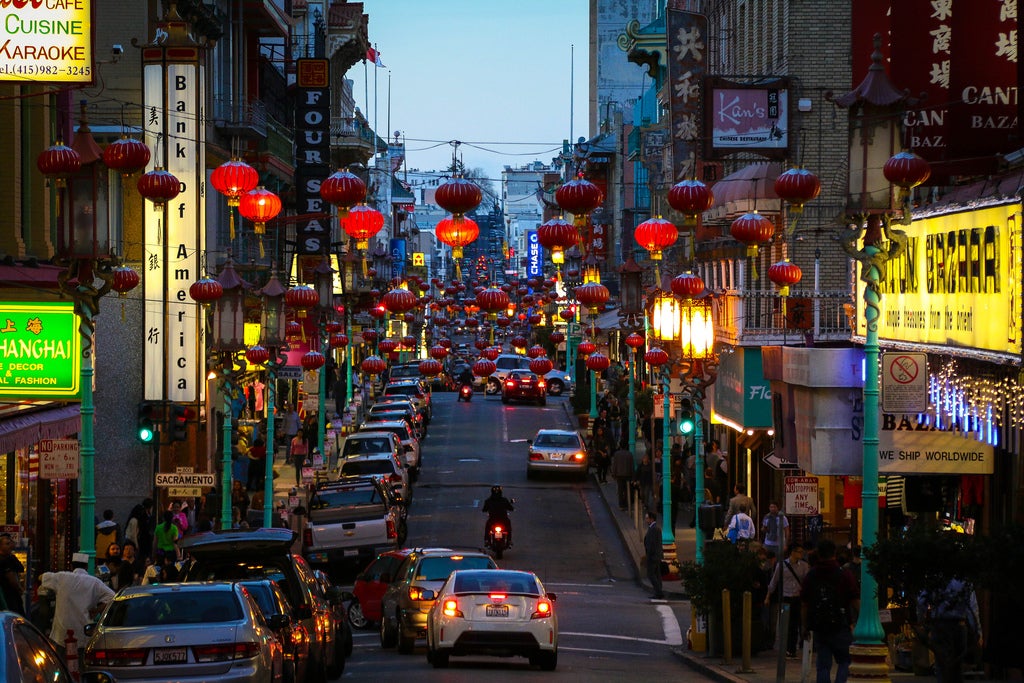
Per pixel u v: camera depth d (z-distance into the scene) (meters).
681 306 65.69
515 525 88.75
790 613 47.09
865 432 35.81
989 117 42.38
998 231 35.72
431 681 39.00
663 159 110.56
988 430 39.44
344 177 43.62
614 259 169.38
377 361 106.06
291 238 119.75
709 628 47.97
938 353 40.84
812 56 73.50
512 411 152.75
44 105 56.56
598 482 104.25
